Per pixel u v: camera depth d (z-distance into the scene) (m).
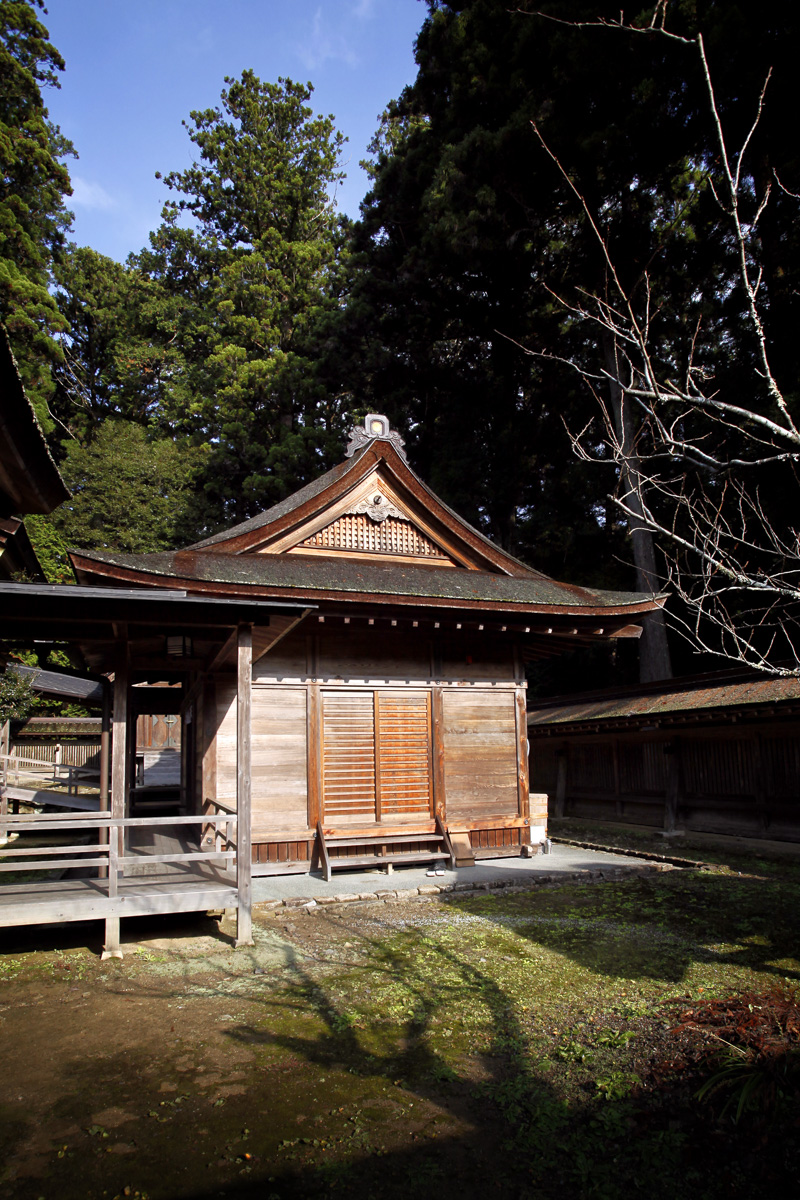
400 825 11.12
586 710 16.64
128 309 42.03
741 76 14.36
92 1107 4.04
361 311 27.28
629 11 16.19
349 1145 3.66
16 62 27.48
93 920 7.64
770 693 11.30
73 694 17.80
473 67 20.64
